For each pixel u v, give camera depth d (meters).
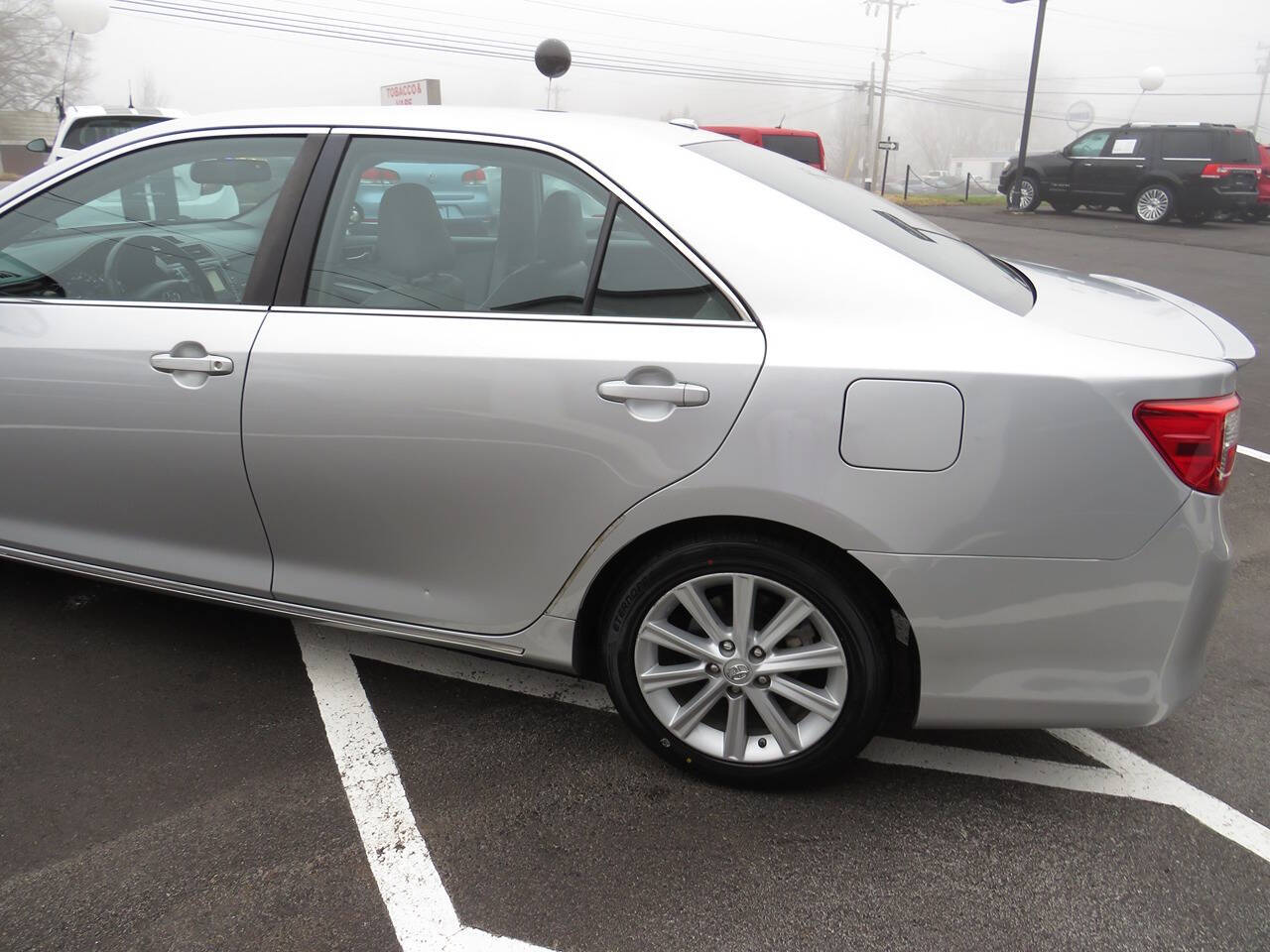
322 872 2.12
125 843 2.20
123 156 2.75
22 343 2.72
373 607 2.57
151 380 2.56
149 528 2.75
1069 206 19.81
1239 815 2.34
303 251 2.50
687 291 2.20
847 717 2.23
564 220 2.32
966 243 2.80
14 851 2.17
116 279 2.71
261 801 2.35
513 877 2.12
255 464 2.52
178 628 3.18
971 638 2.09
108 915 1.99
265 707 2.75
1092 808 2.36
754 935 1.96
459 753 2.55
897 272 2.14
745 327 2.14
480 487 2.33
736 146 2.63
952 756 2.57
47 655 2.99
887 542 2.05
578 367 2.20
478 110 2.56
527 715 2.74
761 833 2.26
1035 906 2.04
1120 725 2.12
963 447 2.00
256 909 2.02
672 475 2.15
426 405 2.32
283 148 2.59
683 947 1.94
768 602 2.29
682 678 2.34
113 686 2.83
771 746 2.35
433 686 2.88
